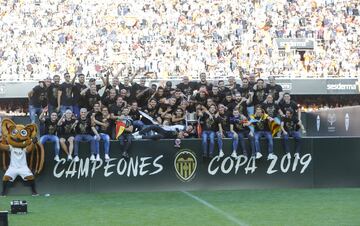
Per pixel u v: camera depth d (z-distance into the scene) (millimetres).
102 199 13898
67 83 16562
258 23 38344
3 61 34750
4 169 14797
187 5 39312
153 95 16750
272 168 16031
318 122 26469
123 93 16203
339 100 34281
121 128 15383
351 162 16406
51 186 15078
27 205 12383
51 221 10445
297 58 36000
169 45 36812
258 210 11734
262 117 15867
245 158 15914
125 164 15445
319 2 39750
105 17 38250
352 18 39031
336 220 10336
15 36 36438
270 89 16781
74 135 15250
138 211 11797
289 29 37969
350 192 15047
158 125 15961
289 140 16125
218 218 10680
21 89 31453
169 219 10648
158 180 15562
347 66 35906
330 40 37656
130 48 36344
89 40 36719
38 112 16859
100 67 34688
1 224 8391
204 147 15609
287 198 13812
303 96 34188
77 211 11828
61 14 38062
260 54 36406
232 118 15922
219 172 15797
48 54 35594
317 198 13766
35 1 38438
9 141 14570
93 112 15383
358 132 22531
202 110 15906
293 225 9828
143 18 38500
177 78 33094
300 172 16141
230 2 39688
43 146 15016
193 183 15703
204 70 35406
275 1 39750
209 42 37125
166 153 15633
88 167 15281
